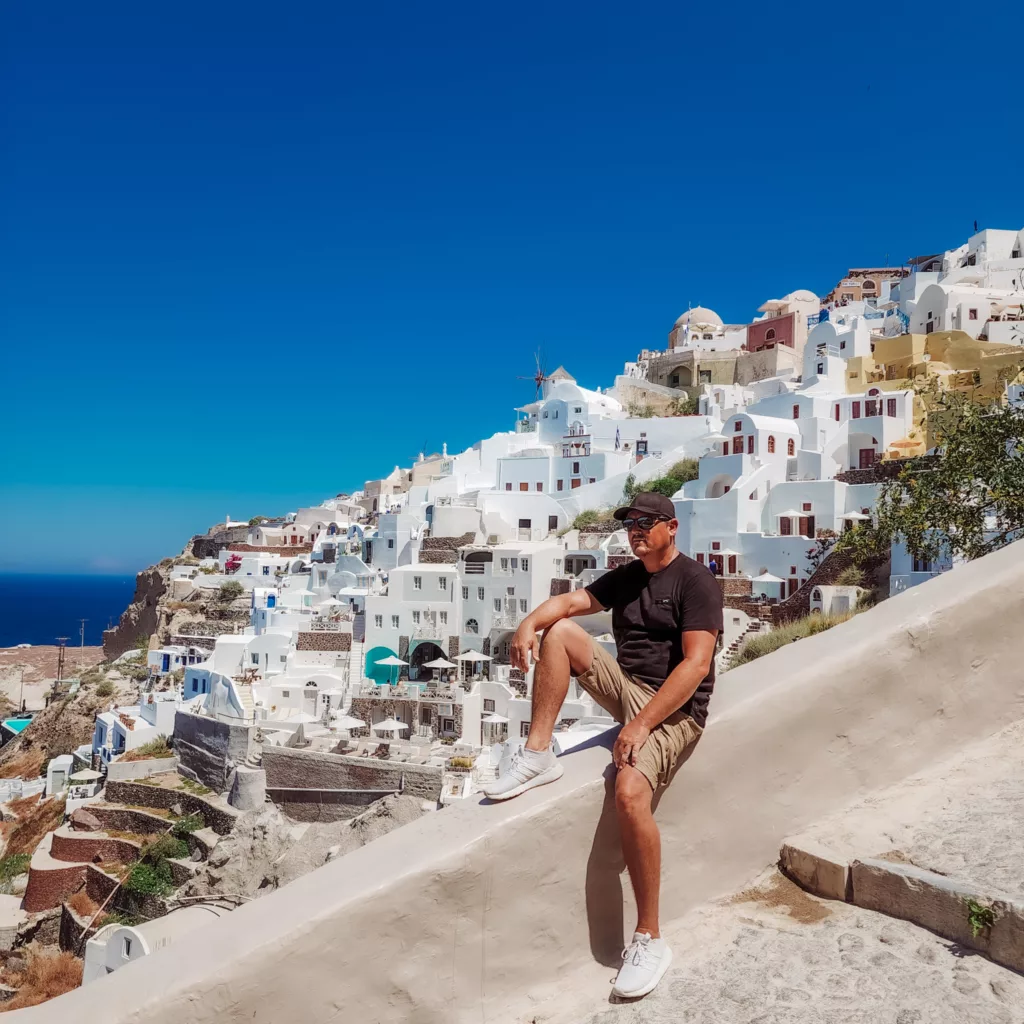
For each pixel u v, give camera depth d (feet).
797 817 20.08
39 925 132.87
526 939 17.24
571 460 240.94
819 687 20.34
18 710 346.54
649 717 16.40
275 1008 15.51
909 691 21.57
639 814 16.33
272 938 15.66
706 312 352.49
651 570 17.74
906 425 183.32
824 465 175.22
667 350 345.10
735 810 19.27
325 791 137.18
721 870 19.12
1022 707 22.99
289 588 267.59
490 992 16.92
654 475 222.89
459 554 188.65
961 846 18.28
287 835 123.65
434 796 127.03
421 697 157.89
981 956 15.55
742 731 19.31
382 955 16.21
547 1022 16.44
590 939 17.81
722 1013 15.34
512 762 18.12
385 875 16.52
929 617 22.00
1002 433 64.23
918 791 20.86
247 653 189.16
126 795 160.35
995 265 261.85
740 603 152.35
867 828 19.71
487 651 177.88
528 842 17.21
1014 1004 14.26
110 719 195.21
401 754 140.56
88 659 444.96
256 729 152.56
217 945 15.97
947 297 226.99
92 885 136.87
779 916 18.08
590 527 201.05
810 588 144.36
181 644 259.39
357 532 274.36
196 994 15.19
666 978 16.62
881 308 282.56
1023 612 23.13
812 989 15.56
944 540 66.74
